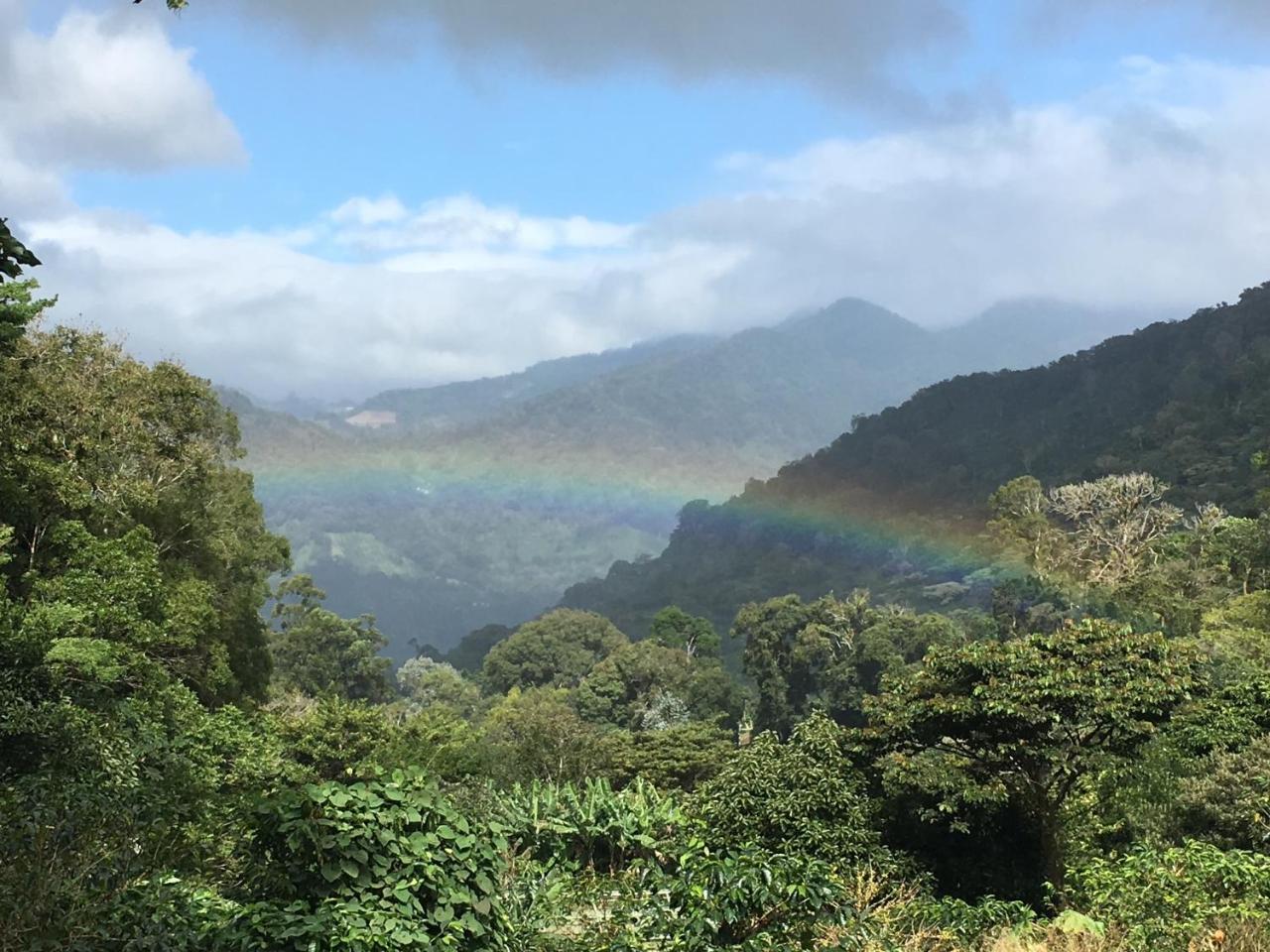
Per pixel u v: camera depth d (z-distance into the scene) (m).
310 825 5.70
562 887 8.56
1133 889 9.46
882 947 6.74
